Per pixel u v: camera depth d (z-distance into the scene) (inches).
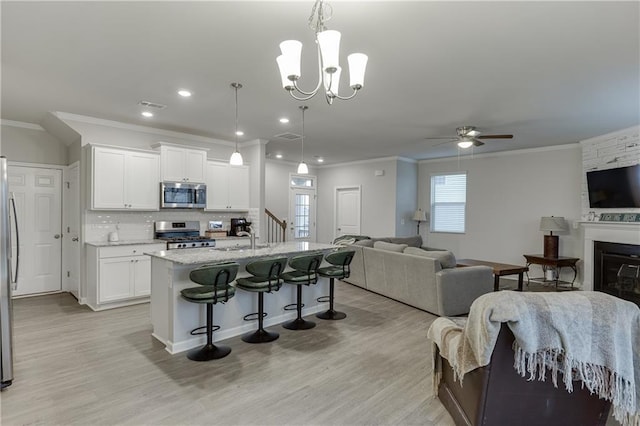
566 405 75.9
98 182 183.5
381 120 191.0
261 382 107.2
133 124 202.5
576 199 244.5
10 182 197.3
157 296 141.1
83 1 84.5
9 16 90.8
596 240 216.8
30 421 87.1
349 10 87.6
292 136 233.1
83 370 114.0
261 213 243.9
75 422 87.0
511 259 276.8
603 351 68.2
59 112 178.9
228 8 87.6
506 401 74.5
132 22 94.1
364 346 135.9
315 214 378.3
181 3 85.4
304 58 114.8
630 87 138.9
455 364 81.7
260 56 114.1
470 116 181.6
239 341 139.7
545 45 105.2
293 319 168.4
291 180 352.8
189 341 131.9
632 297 194.7
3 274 103.0
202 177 222.5
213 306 139.3
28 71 126.5
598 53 110.1
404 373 114.3
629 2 83.0
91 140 191.0
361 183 339.6
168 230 220.1
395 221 313.0
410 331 153.0
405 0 83.4
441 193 321.7
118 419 88.2
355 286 239.1
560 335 68.1
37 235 207.3
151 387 103.7
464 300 173.6
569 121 189.5
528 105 162.6
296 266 147.6
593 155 228.5
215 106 167.9
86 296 191.2
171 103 163.3
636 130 198.1
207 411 91.9
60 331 149.1
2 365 102.5
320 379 109.5
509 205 278.1
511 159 276.7
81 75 130.3
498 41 103.1
